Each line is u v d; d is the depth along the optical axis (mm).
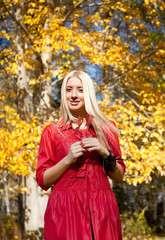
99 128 1885
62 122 1933
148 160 4992
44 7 6211
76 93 1919
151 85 7266
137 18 7090
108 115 5742
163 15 7730
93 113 1905
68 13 6609
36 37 6051
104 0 6715
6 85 7941
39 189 7609
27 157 4992
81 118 1947
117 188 13727
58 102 11188
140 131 5309
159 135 5316
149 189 16109
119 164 1905
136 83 7250
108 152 1769
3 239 8359
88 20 6914
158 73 7512
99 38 6113
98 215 1688
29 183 7738
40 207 7555
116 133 2002
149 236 9727
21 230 9094
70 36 5391
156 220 13680
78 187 1740
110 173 1874
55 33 5410
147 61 7926
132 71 7023
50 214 1728
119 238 1759
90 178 1756
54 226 1684
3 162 4664
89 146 1702
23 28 6605
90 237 1656
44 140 1891
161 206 13719
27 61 5895
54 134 1881
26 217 7652
